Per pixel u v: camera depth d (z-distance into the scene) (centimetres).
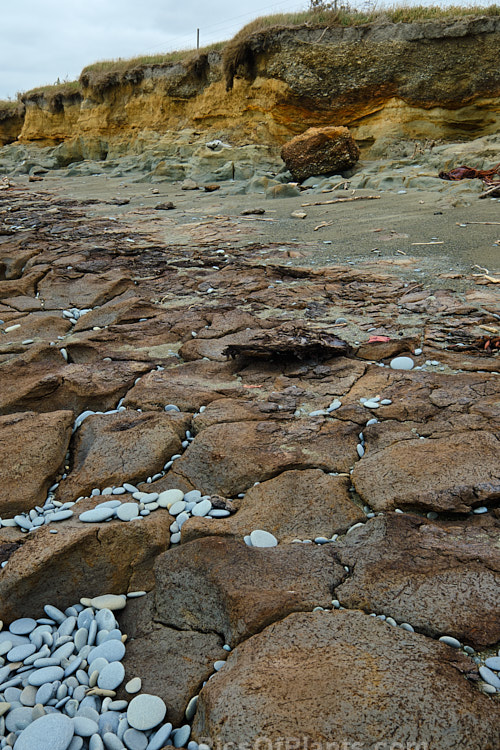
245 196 1470
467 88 1580
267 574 248
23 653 235
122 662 229
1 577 258
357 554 260
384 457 328
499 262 717
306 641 212
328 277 713
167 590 256
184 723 204
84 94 2500
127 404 425
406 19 1650
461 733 175
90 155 2475
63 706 211
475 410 367
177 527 293
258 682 196
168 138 2116
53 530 284
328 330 534
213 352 501
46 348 512
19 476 336
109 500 321
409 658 202
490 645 209
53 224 1197
